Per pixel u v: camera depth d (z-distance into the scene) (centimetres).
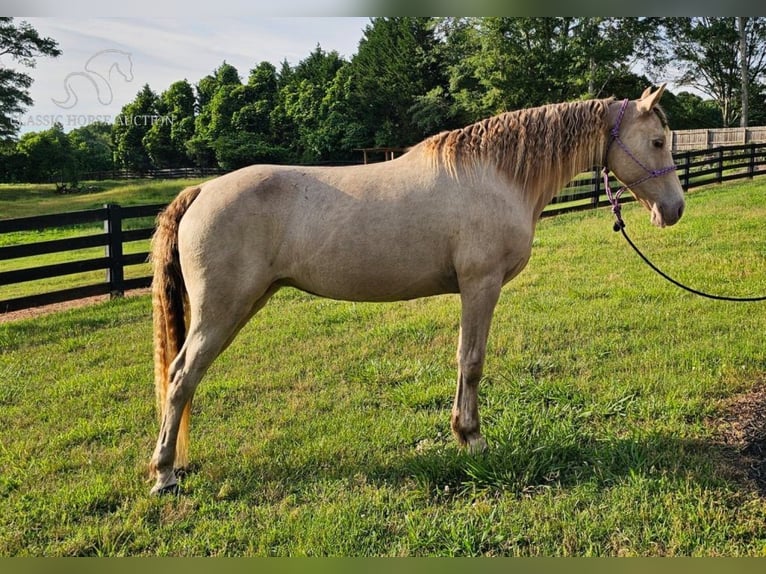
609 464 309
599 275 718
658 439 331
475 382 322
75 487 302
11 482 308
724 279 661
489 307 314
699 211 1106
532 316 570
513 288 681
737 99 3847
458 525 265
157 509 286
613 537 257
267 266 303
